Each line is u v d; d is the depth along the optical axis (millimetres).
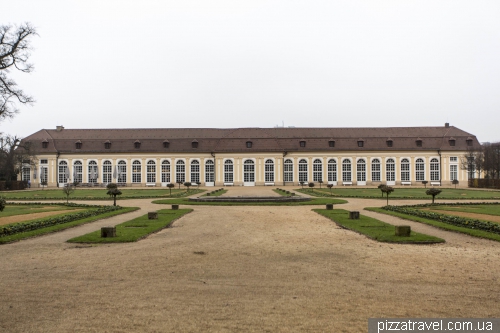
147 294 10516
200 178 90000
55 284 11391
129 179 89875
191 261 14102
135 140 90688
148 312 9312
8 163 79688
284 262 13961
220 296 10359
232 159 89188
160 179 90000
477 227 21047
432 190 36844
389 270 12898
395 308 9586
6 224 22781
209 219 26594
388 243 17578
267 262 13969
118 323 8727
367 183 89000
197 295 10430
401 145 89125
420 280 11797
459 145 88500
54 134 92250
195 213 30516
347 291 10773
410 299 10188
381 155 89188
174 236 19609
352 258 14578
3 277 12117
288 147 90375
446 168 88188
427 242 17609
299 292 10680
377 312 9336
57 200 45594
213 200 41969
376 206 36375
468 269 13031
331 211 31062
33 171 88125
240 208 34719
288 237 19219
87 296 10367
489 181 74688
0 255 15172
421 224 23562
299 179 90000
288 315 9141
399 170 88938
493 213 28578
